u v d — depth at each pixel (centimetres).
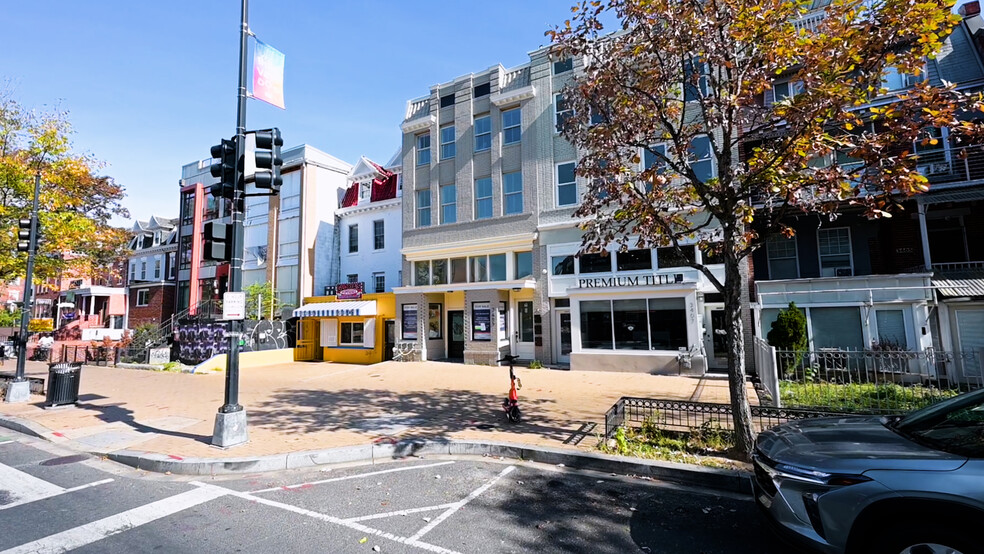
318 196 2580
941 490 286
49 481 586
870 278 1335
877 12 599
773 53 638
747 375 1398
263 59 826
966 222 1426
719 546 398
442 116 2167
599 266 1725
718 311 1570
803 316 1330
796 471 344
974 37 1462
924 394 895
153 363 2048
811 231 1563
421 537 420
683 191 811
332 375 1598
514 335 1912
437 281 2102
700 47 672
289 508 490
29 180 1396
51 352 2430
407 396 1132
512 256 1906
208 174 2931
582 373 1488
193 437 765
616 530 431
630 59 809
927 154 1357
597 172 745
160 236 3409
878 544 299
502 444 674
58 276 1620
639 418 833
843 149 649
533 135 1902
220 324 2197
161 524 452
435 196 2138
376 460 664
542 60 1914
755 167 665
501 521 453
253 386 1362
